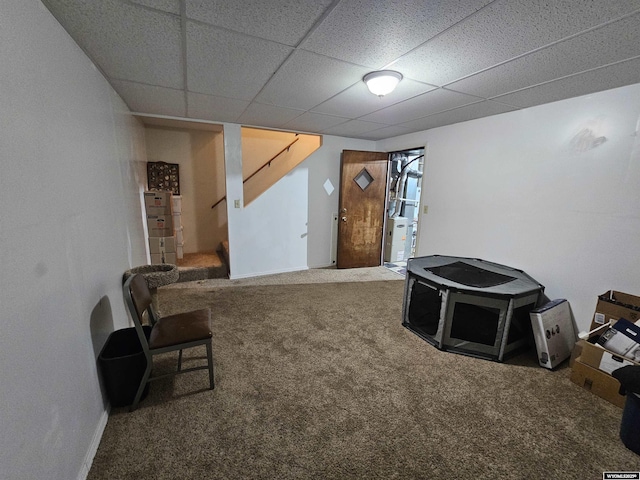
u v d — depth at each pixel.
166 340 1.67
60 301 1.17
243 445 1.44
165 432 1.50
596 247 2.22
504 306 2.13
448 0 1.16
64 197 1.27
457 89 2.21
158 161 4.26
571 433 1.55
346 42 1.54
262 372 2.02
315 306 3.16
